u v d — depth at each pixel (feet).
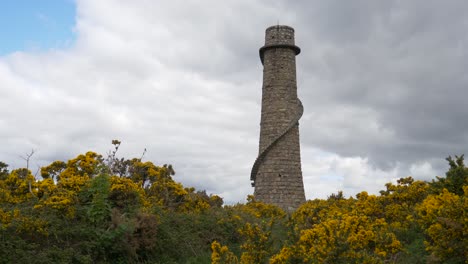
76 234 39.14
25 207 42.06
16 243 35.19
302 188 110.11
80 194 44.80
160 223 46.93
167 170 63.31
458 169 40.11
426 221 32.96
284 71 112.57
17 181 49.01
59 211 41.19
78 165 52.19
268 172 108.47
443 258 28.73
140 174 61.26
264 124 111.86
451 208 29.01
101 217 41.60
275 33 114.52
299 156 111.34
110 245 40.09
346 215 36.35
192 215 55.31
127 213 44.55
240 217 57.57
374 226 36.29
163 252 44.62
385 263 30.78
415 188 47.85
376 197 46.06
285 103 110.93
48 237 38.22
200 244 48.73
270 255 34.83
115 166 59.62
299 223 46.60
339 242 29.04
